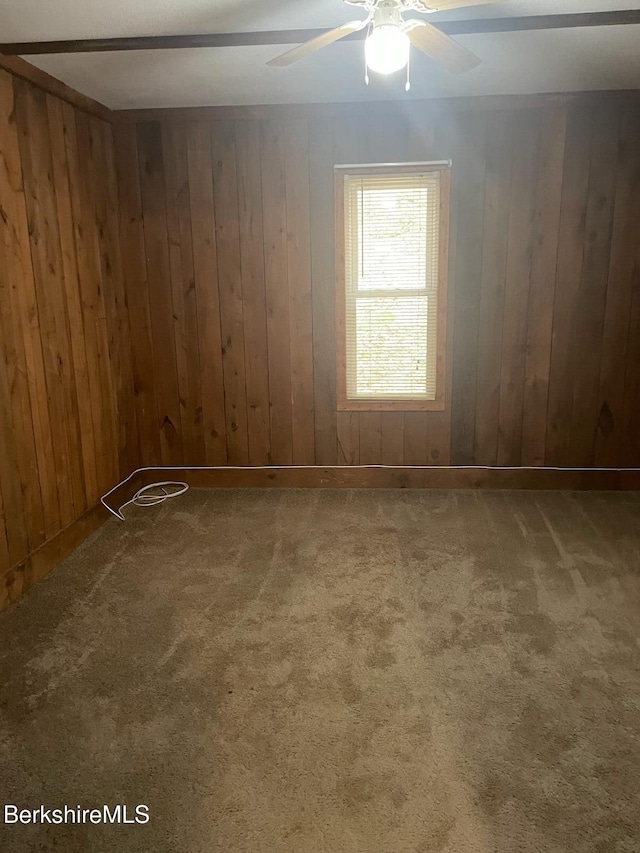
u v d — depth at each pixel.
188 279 4.09
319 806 1.75
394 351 4.11
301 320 4.11
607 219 3.83
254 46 2.76
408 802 1.76
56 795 1.81
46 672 2.35
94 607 2.80
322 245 3.99
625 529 3.55
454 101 3.74
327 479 4.31
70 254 3.38
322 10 2.39
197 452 4.33
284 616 2.71
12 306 2.85
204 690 2.24
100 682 2.29
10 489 2.84
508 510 3.85
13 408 2.86
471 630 2.58
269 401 4.23
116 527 3.69
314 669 2.35
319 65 3.07
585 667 2.34
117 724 2.08
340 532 3.57
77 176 3.45
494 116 3.77
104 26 2.50
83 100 3.47
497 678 2.28
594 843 1.63
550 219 3.87
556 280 3.94
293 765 1.90
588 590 2.89
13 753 1.96
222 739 2.01
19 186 2.89
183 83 3.34
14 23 2.45
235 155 3.91
